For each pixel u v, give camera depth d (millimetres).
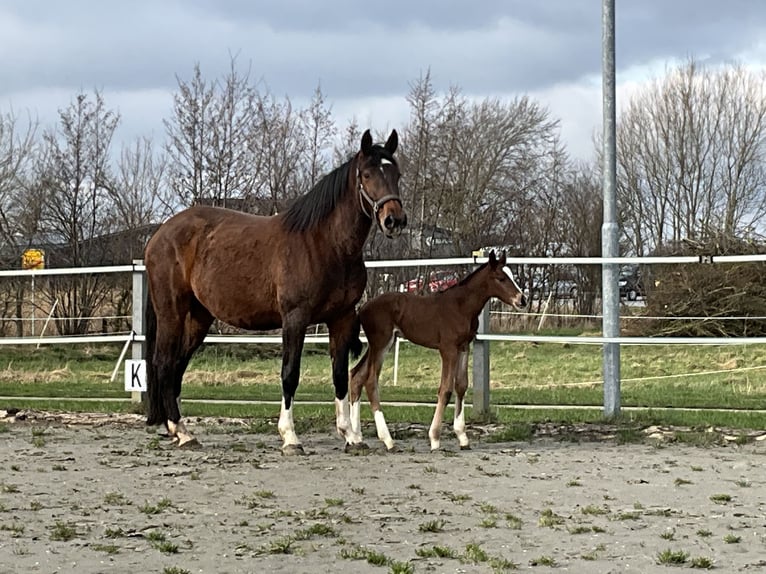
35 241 31000
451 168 36219
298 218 9375
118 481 7945
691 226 44438
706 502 7090
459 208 35719
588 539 6031
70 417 12070
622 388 17812
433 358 24047
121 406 13383
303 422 11477
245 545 5887
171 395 10148
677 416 11984
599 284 33219
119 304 28922
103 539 6066
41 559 5602
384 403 13836
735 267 27125
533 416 12195
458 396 9656
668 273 28219
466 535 6141
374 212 8945
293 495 7383
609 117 12086
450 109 35281
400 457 9102
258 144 29500
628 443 9984
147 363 10547
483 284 9453
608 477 8055
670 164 44875
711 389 17578
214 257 9898
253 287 9641
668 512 6734
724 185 44719
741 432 10555
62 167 30922
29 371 21453
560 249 41531
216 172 28938
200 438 10547
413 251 30875
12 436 10570
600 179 43531
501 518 6609
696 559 5477
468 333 9539
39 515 6730
